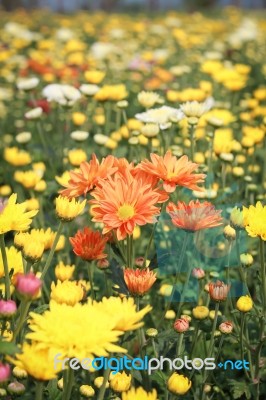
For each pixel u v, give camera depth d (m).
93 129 5.48
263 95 5.16
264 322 2.50
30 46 11.27
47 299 3.07
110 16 17.67
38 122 4.78
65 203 2.15
